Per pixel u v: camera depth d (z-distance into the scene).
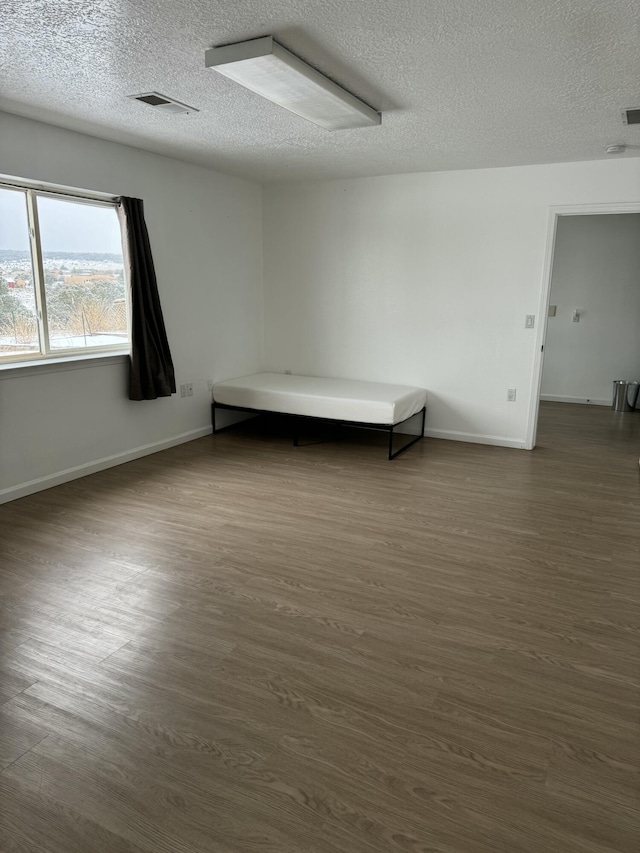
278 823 1.52
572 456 4.92
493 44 2.37
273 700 1.98
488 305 5.10
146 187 4.44
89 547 3.12
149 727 1.85
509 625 2.45
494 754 1.76
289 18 2.17
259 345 6.20
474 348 5.23
